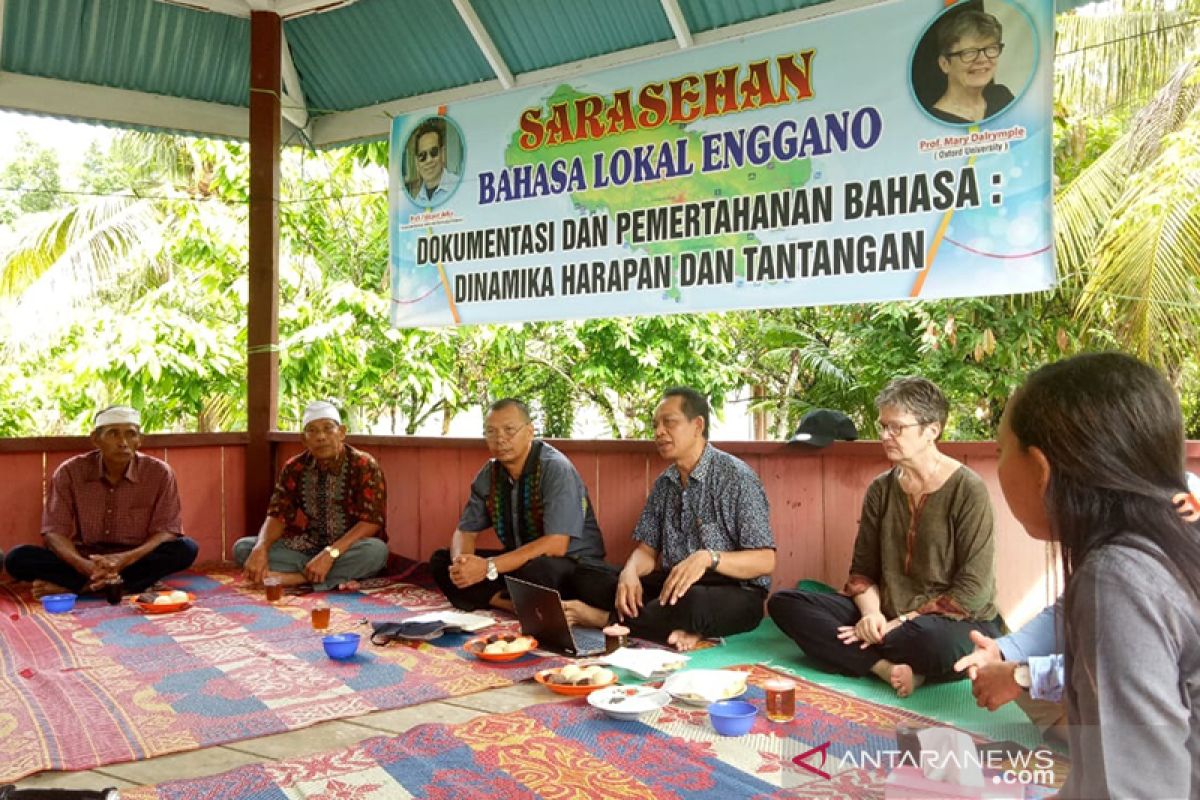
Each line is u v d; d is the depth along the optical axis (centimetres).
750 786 238
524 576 419
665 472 414
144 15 605
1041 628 251
